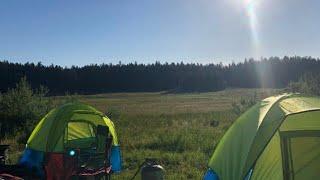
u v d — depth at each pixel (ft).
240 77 530.68
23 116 72.69
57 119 36.09
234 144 24.04
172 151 53.78
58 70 460.96
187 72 547.08
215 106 209.36
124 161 46.34
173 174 39.58
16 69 380.58
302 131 23.88
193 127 84.33
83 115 38.88
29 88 77.30
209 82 486.38
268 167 23.50
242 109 99.76
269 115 23.63
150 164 28.76
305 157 23.95
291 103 24.53
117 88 515.50
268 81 515.09
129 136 68.59
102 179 36.32
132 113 151.94
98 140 37.52
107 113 111.34
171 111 169.37
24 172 34.96
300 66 506.89
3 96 75.46
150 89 525.34
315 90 84.64
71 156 34.14
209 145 55.01
